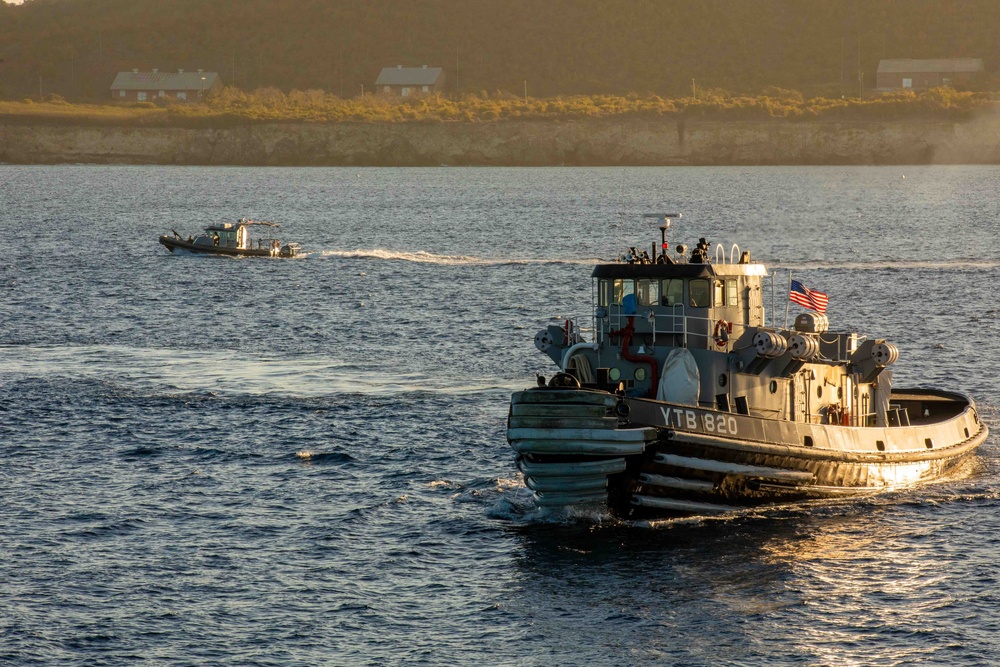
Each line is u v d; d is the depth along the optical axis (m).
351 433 194.50
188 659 114.12
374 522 150.88
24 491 161.75
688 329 153.75
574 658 114.69
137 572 133.88
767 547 141.38
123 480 168.00
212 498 160.38
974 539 143.88
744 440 148.38
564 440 141.25
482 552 140.38
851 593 128.38
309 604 126.12
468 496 161.00
